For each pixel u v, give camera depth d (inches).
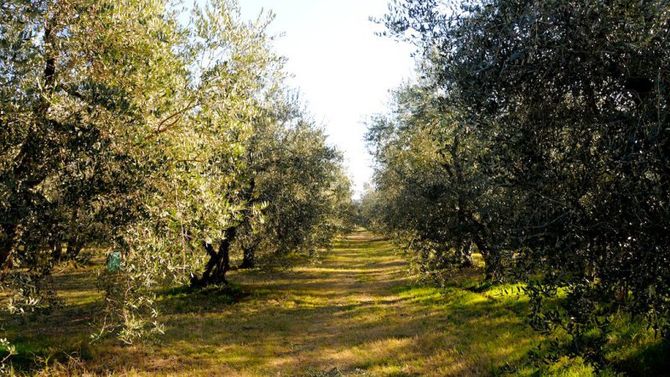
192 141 322.0
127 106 232.5
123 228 258.2
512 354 378.9
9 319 585.0
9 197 204.8
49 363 430.9
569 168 169.9
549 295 174.6
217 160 353.1
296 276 1213.7
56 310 677.9
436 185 602.5
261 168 833.5
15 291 242.7
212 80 330.6
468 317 571.8
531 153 175.9
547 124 177.5
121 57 279.3
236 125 351.6
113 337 532.7
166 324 642.2
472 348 424.2
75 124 222.8
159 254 282.8
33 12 233.5
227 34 373.7
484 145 201.0
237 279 1130.7
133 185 252.1
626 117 159.3
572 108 177.2
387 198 1018.7
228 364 463.2
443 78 212.8
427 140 702.5
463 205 530.3
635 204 147.6
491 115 187.6
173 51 343.3
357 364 440.8
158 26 308.2
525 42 169.6
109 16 265.9
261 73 399.9
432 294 790.5
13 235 227.8
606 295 161.6
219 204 336.2
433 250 632.4
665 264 145.7
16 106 222.5
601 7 155.7
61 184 231.8
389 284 1019.3
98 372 428.8
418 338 502.3
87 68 275.7
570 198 163.0
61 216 237.0
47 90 233.5
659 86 143.3
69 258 261.6
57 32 263.6
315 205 916.6
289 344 542.6
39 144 234.1
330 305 810.2
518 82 179.8
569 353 186.5
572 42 162.4
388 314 677.3
